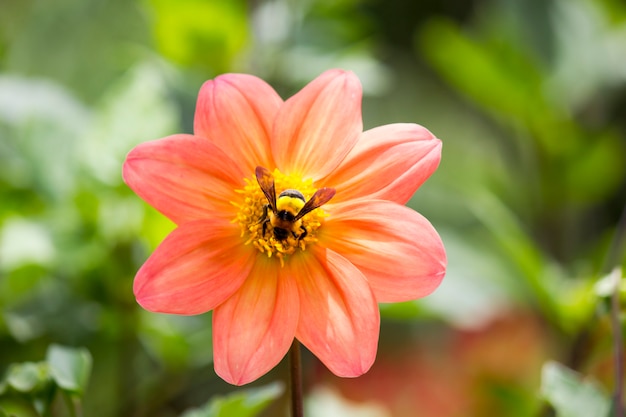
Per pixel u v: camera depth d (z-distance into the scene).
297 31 0.69
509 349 0.70
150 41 0.72
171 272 0.46
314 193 0.47
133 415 0.63
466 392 0.70
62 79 0.75
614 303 0.51
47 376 0.50
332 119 0.47
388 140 0.47
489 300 0.66
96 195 0.61
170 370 0.63
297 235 0.47
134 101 0.61
